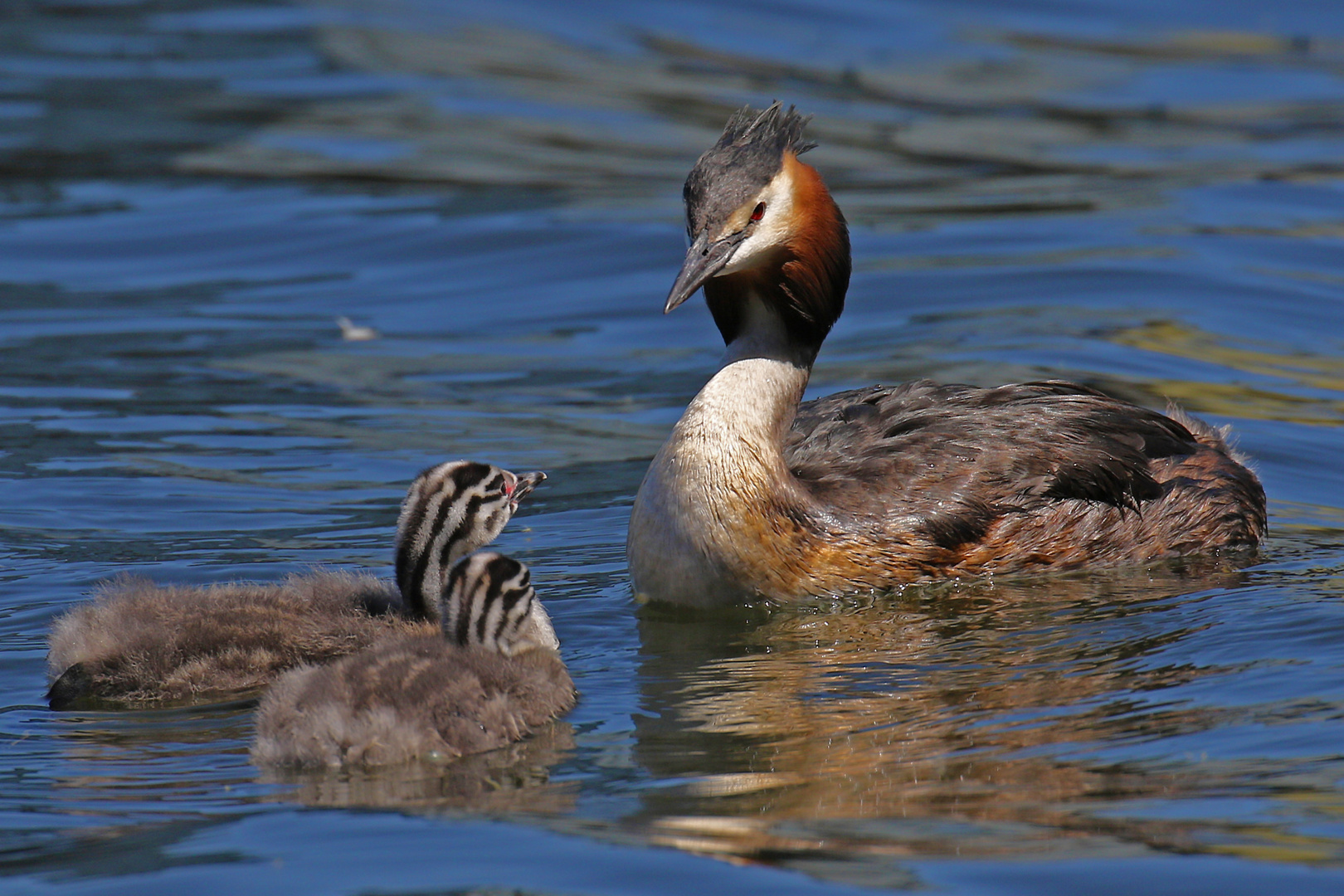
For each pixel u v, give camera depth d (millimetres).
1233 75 29812
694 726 9703
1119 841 7848
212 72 28453
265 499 14008
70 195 22828
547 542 13516
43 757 9273
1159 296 19109
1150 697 9812
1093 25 33219
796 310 12648
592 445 15523
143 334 18328
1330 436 15562
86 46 29797
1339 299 18984
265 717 9273
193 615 10680
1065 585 12555
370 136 25500
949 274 19938
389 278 20188
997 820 8133
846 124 26766
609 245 21078
